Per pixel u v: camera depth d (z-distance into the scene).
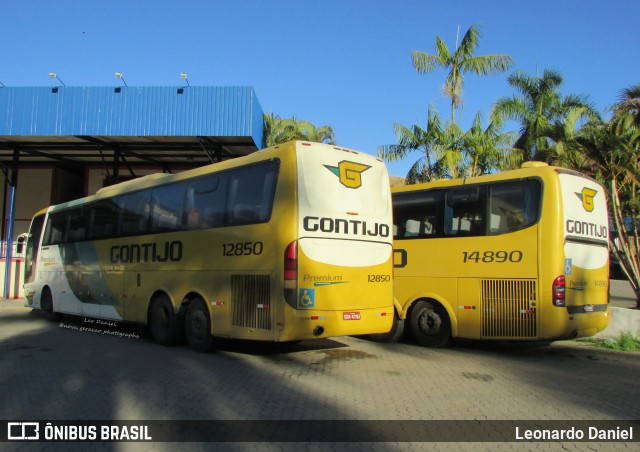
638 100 13.04
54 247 14.73
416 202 10.72
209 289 9.32
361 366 8.44
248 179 8.84
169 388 6.91
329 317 8.07
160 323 10.52
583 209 9.38
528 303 9.01
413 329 10.52
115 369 8.10
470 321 9.66
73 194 28.56
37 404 6.18
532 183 9.20
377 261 8.80
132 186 11.88
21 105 19.28
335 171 8.49
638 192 13.15
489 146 20.98
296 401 6.31
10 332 12.58
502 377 7.72
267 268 8.16
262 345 10.48
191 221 9.94
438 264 10.18
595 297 9.48
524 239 9.14
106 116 19.06
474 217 9.84
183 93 18.98
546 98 24.44
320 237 8.12
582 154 12.77
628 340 10.59
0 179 27.23
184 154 23.19
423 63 24.34
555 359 9.30
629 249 12.73
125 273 11.64
